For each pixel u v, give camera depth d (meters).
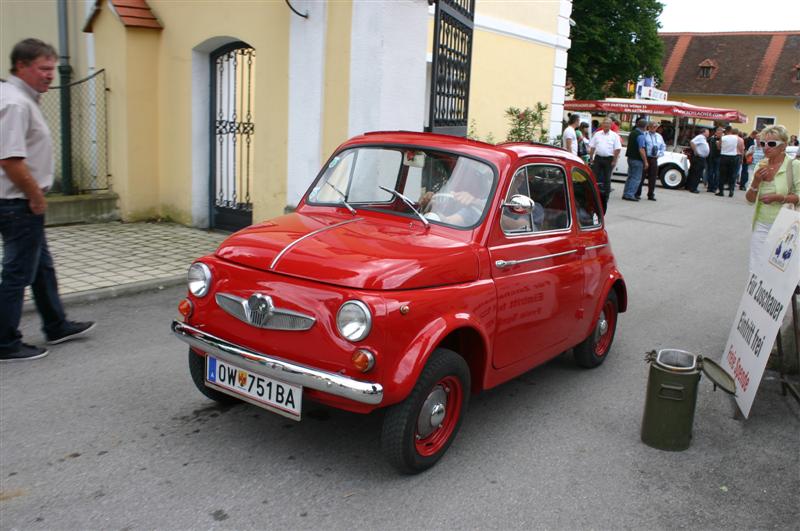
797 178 6.35
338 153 4.97
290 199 9.06
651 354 4.58
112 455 3.89
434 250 3.85
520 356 4.54
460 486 3.80
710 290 8.98
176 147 10.38
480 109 13.95
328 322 3.45
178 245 9.09
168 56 10.22
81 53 11.26
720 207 17.73
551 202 4.89
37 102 5.05
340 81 8.33
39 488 3.52
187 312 3.97
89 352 5.46
